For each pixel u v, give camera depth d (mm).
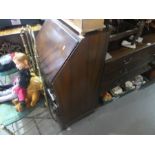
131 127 1719
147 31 1784
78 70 1260
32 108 1485
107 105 1928
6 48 2117
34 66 1540
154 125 1735
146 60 1788
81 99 1554
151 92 2078
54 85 1225
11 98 1500
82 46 1124
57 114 1529
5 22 2010
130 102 1960
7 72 1919
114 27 1354
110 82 1663
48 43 1391
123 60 1515
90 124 1749
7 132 1592
